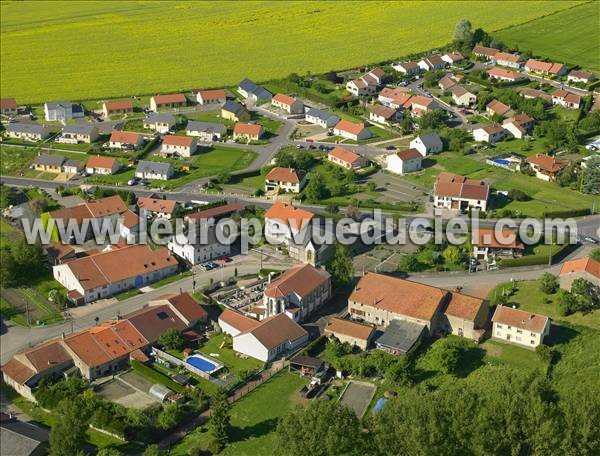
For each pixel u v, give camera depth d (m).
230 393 190.50
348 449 153.50
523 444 155.00
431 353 195.50
